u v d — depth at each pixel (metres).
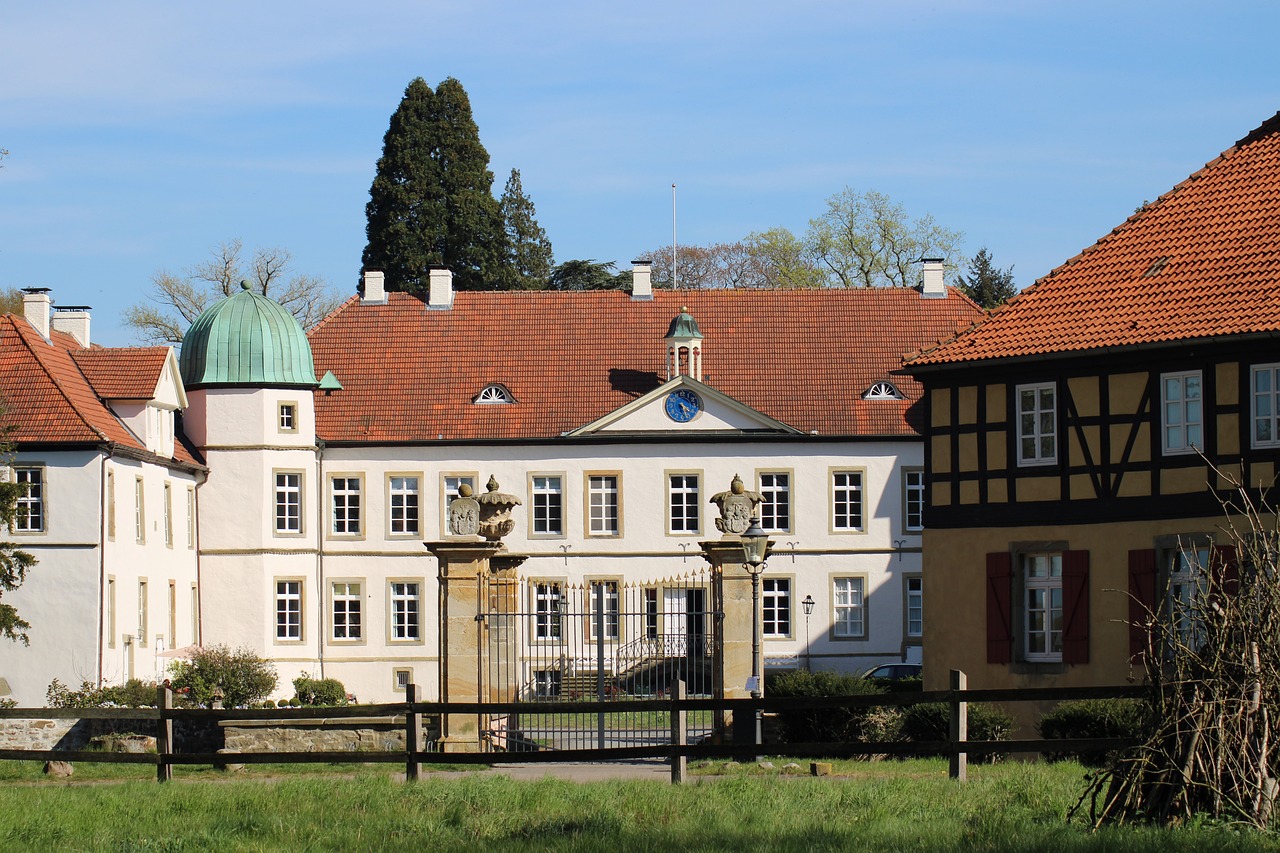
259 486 64.19
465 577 32.19
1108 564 37.53
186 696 52.59
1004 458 39.50
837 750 23.58
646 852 17.80
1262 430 35.47
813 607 65.25
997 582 39.34
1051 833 18.12
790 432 65.25
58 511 53.97
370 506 66.00
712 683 31.62
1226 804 18.44
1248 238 38.53
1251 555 19.31
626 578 65.62
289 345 65.31
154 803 22.27
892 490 65.44
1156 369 37.09
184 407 62.75
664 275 101.56
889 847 17.73
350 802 21.73
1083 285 39.94
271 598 64.19
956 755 23.31
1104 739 22.28
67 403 55.06
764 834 18.73
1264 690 18.55
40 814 21.34
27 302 59.47
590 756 24.06
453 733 31.78
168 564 60.47
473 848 18.23
